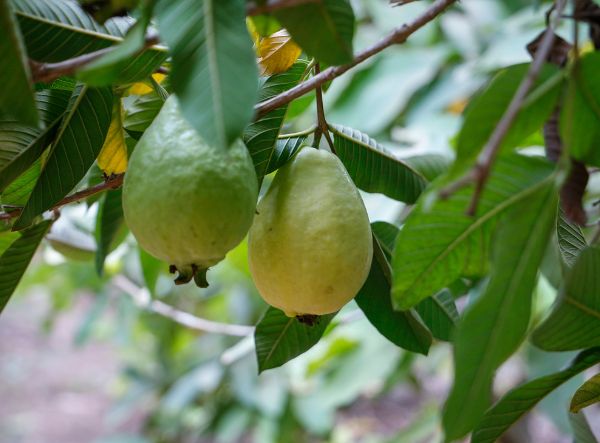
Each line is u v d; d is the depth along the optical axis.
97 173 0.61
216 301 1.88
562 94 0.36
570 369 0.46
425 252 0.42
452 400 0.36
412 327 0.52
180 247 0.40
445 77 1.33
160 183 0.40
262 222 0.45
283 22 0.37
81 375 3.57
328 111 1.27
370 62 1.32
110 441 2.03
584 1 0.39
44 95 0.47
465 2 1.40
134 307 1.66
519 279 0.36
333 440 2.13
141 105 0.53
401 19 1.36
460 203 0.39
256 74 0.35
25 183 0.51
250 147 0.48
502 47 1.05
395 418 2.45
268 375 1.70
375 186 0.55
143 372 2.05
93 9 0.42
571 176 0.42
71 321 4.13
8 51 0.35
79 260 0.75
